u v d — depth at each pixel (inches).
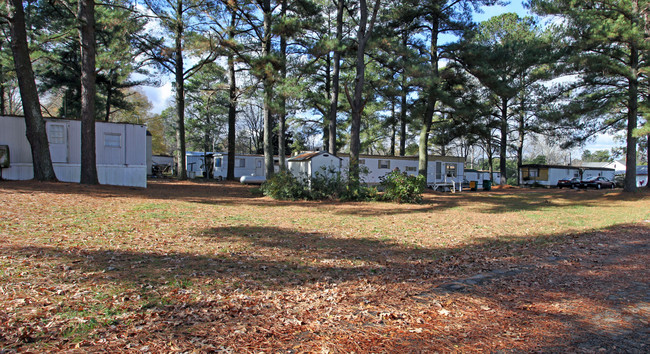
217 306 157.0
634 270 238.5
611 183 1405.0
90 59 553.0
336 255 256.1
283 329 138.9
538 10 770.8
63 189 477.4
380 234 337.1
